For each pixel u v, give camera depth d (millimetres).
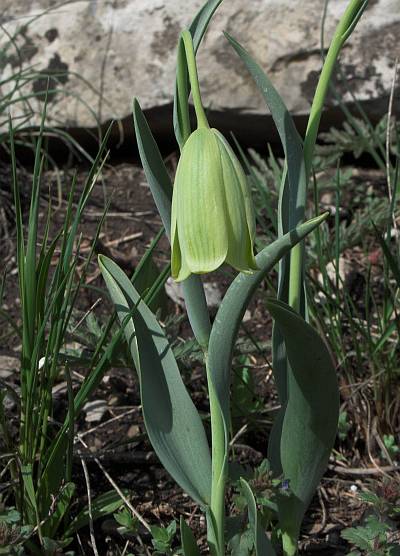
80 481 507
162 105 726
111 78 729
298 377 415
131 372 560
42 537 463
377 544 442
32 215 461
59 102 733
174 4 713
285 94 710
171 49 716
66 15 730
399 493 460
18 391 541
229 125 741
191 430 435
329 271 608
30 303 462
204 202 374
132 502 502
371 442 526
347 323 576
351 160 744
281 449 437
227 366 407
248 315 594
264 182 652
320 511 504
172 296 612
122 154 777
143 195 716
